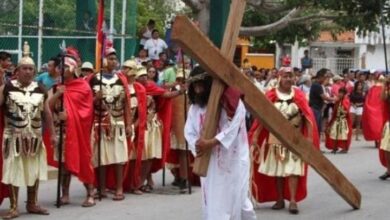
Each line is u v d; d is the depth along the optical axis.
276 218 10.84
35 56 18.08
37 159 10.65
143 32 20.78
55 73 12.41
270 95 11.07
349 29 29.14
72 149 11.30
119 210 11.31
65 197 11.74
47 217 10.67
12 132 10.44
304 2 26.98
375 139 18.91
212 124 7.65
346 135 20.61
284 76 11.02
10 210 10.55
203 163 7.75
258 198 11.54
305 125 11.09
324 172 10.19
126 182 12.89
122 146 12.09
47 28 16.77
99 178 12.12
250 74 22.02
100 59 12.22
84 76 12.34
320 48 49.16
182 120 13.12
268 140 11.25
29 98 10.45
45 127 11.38
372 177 15.27
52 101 11.27
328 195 12.88
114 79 12.02
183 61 12.91
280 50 42.84
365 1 27.42
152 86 13.02
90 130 11.62
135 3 20.53
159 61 16.86
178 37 7.06
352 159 18.86
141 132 12.63
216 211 8.01
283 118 8.80
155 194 12.89
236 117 7.72
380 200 12.48
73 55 11.98
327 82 22.95
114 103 11.98
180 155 13.16
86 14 18.48
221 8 20.44
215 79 7.63
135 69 12.57
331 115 21.14
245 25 32.41
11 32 17.70
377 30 28.70
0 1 17.53
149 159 13.03
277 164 11.19
